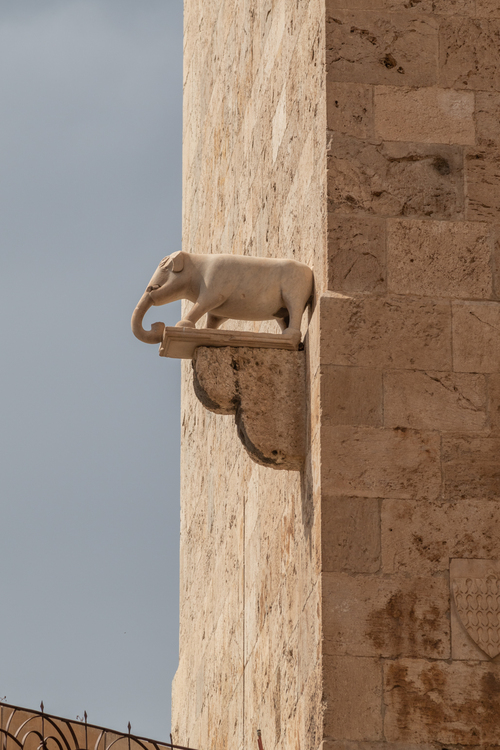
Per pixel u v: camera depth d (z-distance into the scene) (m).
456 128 30.47
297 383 30.19
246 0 43.16
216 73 48.97
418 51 30.89
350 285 29.25
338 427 28.20
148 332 31.00
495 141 30.48
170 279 31.33
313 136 31.67
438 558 27.45
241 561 38.91
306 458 29.66
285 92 35.72
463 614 27.02
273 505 34.09
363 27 30.97
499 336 29.05
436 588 27.23
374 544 27.47
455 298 29.31
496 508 27.88
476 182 30.14
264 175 38.16
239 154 42.81
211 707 42.78
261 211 38.28
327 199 29.72
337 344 28.75
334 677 26.47
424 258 29.52
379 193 29.89
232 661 39.41
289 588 31.25
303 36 33.59
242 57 43.31
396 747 26.03
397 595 27.12
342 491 27.78
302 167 32.78
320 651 26.77
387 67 30.72
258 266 31.02
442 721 26.28
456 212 29.89
